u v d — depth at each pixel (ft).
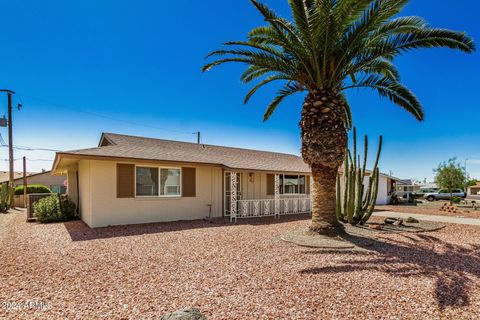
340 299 13.84
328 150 28.43
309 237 28.37
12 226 38.17
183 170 43.19
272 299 13.87
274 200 49.83
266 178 54.08
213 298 14.03
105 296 14.34
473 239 29.32
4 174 133.90
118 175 37.68
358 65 29.58
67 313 12.49
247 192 51.47
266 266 19.26
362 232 32.89
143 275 17.51
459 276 17.25
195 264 19.76
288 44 28.17
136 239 28.22
